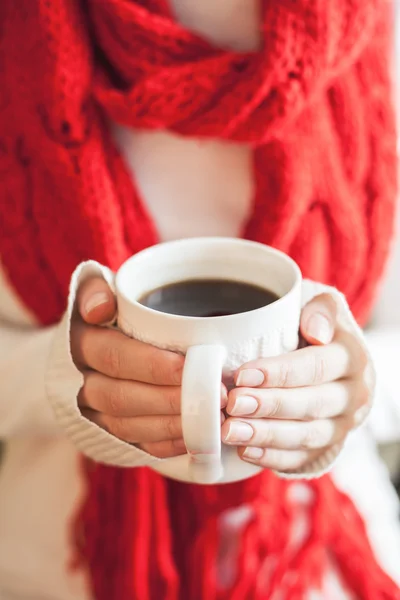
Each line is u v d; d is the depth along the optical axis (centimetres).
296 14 52
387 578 59
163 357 42
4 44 59
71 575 61
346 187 60
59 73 56
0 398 63
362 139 59
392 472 80
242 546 58
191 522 62
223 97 53
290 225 58
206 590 58
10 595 63
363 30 54
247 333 41
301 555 59
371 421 63
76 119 57
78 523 62
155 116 54
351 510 62
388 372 63
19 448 68
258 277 48
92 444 48
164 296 48
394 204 62
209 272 49
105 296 46
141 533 59
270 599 57
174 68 53
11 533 64
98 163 58
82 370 49
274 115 53
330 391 47
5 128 59
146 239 60
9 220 61
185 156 58
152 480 61
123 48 55
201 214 60
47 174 59
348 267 61
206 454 39
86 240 58
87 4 57
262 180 57
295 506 61
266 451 45
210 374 38
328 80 54
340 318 47
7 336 65
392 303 67
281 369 43
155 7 55
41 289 63
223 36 56
